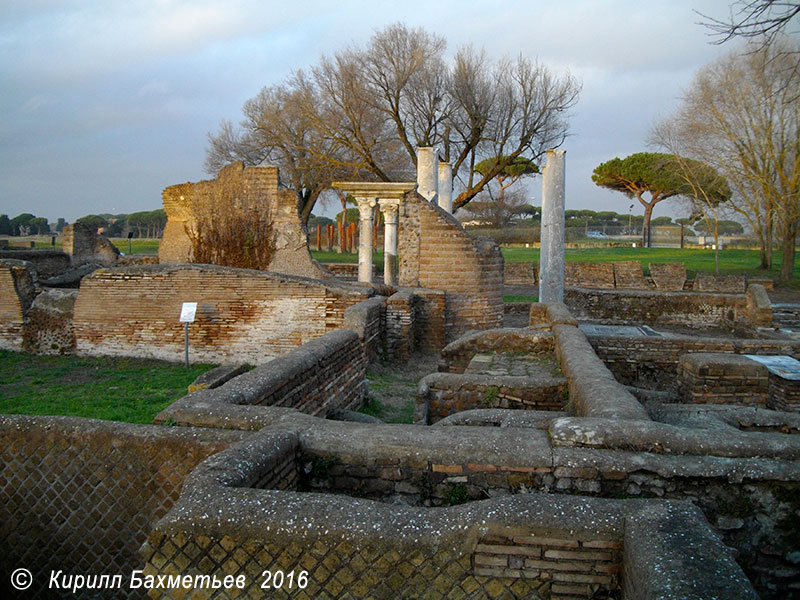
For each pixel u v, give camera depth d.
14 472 4.16
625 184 50.88
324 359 6.46
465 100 29.52
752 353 9.89
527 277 28.56
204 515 2.68
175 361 11.80
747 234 36.12
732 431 3.59
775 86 22.67
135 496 4.02
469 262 14.12
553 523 2.57
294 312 11.66
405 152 35.34
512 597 2.57
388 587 2.59
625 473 3.34
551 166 15.34
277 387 5.18
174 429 4.04
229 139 41.66
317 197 39.78
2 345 12.22
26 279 12.19
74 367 11.07
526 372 7.39
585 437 3.52
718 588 2.04
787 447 3.39
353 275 26.12
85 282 11.95
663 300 20.89
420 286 14.27
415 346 13.66
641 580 2.16
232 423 4.09
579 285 26.98
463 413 4.82
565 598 2.55
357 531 2.59
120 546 4.07
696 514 2.60
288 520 2.64
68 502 4.11
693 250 41.59
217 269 11.72
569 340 7.64
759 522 3.27
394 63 30.17
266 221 17.52
